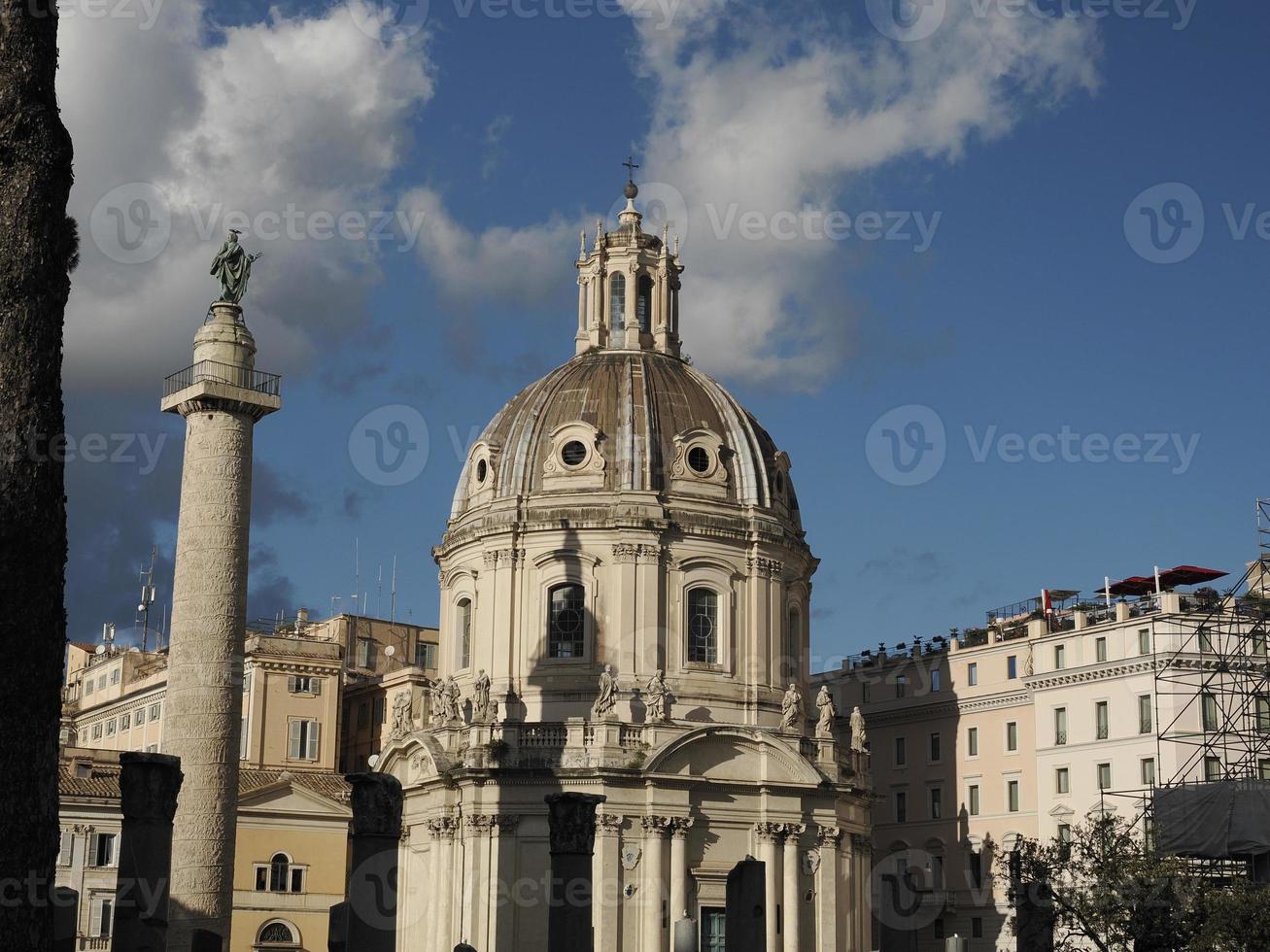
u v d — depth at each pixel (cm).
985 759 10450
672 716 8619
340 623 12638
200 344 6775
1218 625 8781
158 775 4869
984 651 10612
